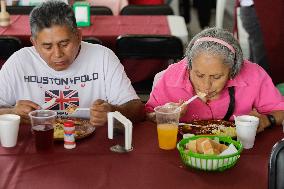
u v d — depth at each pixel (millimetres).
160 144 1721
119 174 1529
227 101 2062
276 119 1955
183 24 3738
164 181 1485
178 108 1756
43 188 1442
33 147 1721
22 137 1809
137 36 3203
